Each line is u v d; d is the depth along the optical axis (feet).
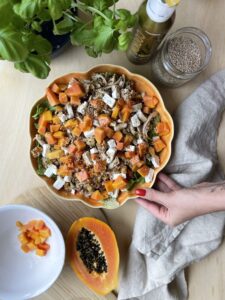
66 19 1.35
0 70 1.64
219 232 1.71
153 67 1.66
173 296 1.71
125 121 1.59
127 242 1.72
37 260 1.69
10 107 1.65
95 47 1.36
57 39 1.52
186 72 1.54
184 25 1.70
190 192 1.55
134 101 1.61
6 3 1.16
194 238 1.72
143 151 1.59
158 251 1.71
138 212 1.70
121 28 1.28
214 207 1.54
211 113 1.68
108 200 1.62
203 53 1.61
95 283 1.63
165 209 1.62
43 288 1.60
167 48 1.56
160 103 1.57
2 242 1.68
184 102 1.69
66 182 1.59
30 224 1.66
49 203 1.68
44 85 1.66
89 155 1.59
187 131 1.66
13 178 1.66
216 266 1.75
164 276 1.70
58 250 1.62
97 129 1.55
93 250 1.66
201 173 1.68
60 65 1.67
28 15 1.15
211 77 1.70
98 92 1.57
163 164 1.59
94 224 1.61
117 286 1.71
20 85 1.65
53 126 1.57
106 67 1.55
